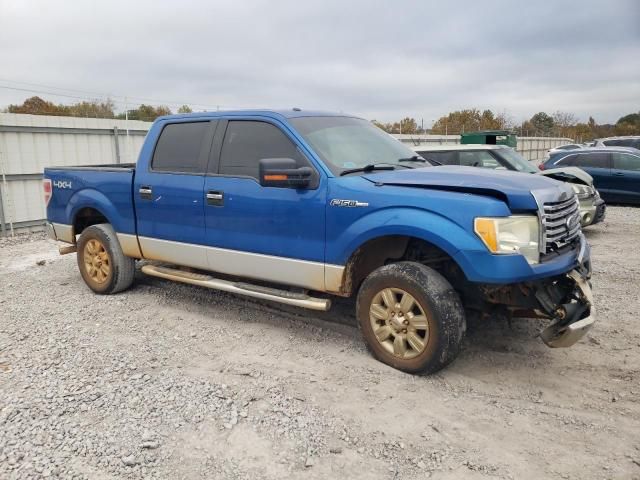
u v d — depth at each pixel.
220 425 3.24
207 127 5.15
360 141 4.84
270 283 5.25
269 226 4.53
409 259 4.25
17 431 3.15
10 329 4.97
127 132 13.12
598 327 4.94
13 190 11.00
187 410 3.41
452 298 3.76
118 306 5.71
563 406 3.52
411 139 23.28
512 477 2.77
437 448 3.04
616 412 3.43
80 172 6.19
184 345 4.59
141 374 3.95
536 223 3.66
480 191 3.71
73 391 3.66
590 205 9.50
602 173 13.95
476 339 4.66
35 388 3.71
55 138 11.68
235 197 4.72
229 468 2.84
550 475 2.78
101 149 12.66
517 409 3.48
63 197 6.43
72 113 21.77
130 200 5.64
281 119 4.65
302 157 4.41
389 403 3.54
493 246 3.49
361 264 4.37
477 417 3.38
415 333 3.87
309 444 3.06
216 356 4.34
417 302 3.80
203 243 5.06
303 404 3.52
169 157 5.39
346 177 4.20
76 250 6.57
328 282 4.26
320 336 4.76
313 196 4.25
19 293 6.31
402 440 3.11
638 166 13.62
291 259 4.45
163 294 6.14
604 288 6.24
